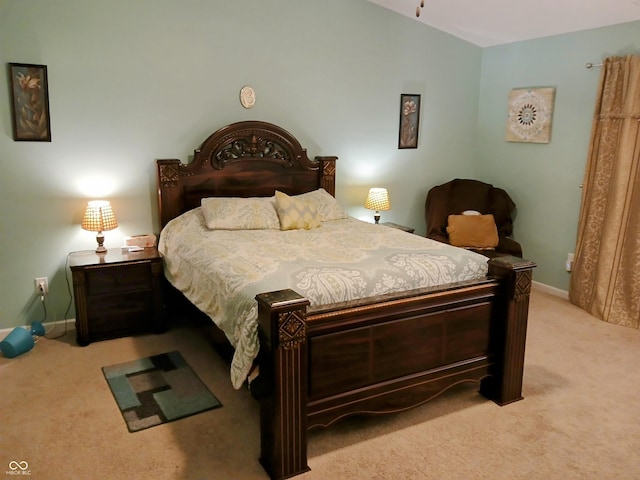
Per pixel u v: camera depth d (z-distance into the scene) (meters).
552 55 4.54
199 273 3.07
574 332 3.82
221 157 4.13
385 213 5.14
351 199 4.93
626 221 3.89
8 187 3.49
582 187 4.28
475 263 2.93
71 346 3.50
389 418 2.67
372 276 2.59
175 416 2.65
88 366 3.21
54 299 3.76
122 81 3.73
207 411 2.71
